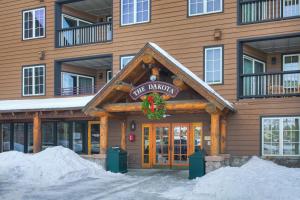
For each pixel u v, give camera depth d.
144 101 15.57
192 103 15.39
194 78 15.16
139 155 18.91
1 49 23.52
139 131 18.98
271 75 16.72
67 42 21.91
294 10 16.75
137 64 15.91
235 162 16.59
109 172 16.67
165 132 18.55
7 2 23.48
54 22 21.97
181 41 18.30
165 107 15.67
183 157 18.17
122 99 17.83
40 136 20.08
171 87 15.39
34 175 15.45
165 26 18.72
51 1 22.17
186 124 18.14
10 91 23.08
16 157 17.23
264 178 12.00
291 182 11.69
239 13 17.27
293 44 17.70
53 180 15.07
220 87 17.27
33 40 22.53
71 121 22.16
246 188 11.36
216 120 15.17
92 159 17.31
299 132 15.84
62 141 22.42
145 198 11.78
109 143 19.72
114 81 16.20
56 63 21.75
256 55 18.55
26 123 23.17
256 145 16.44
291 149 15.95
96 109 16.72
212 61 17.61
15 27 23.17
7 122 23.61
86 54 20.80
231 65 17.17
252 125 16.56
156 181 14.72
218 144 15.23
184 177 15.57
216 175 12.74
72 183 14.59
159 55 15.48
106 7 22.88
